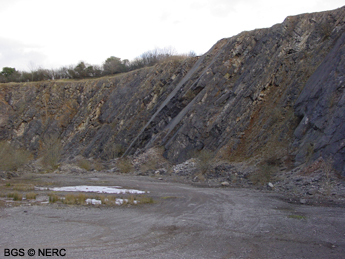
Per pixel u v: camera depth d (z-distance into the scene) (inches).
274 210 397.4
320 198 482.3
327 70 802.2
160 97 1633.9
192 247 243.8
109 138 1684.3
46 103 2142.0
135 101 1727.4
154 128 1395.2
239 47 1245.7
